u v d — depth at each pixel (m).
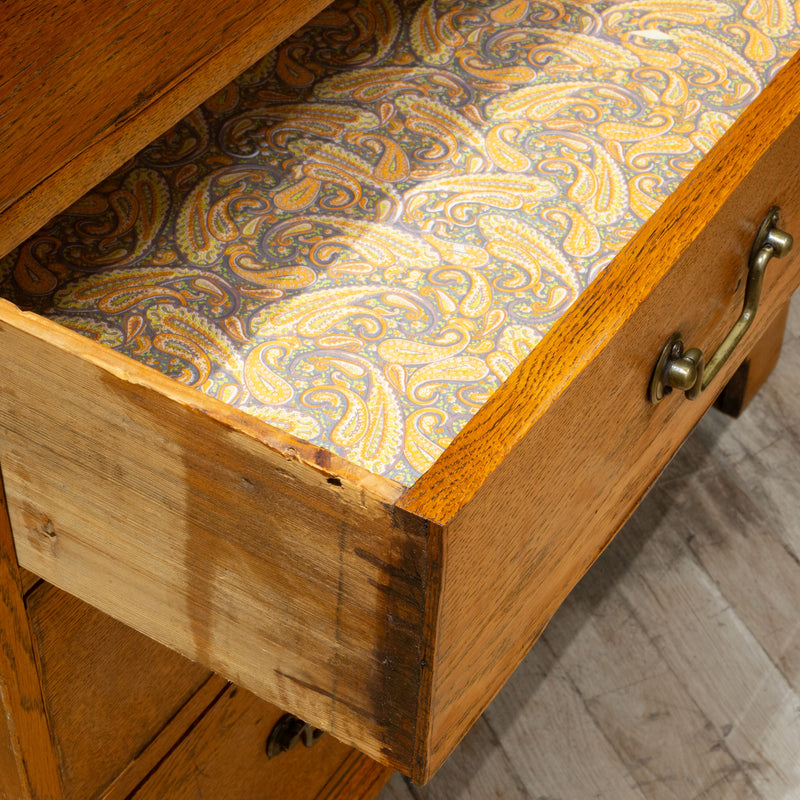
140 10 0.53
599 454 0.55
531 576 0.53
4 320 0.46
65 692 0.65
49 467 0.51
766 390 1.34
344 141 0.67
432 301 0.58
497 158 0.66
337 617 0.46
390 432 0.51
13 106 0.50
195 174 0.65
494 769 1.04
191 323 0.56
